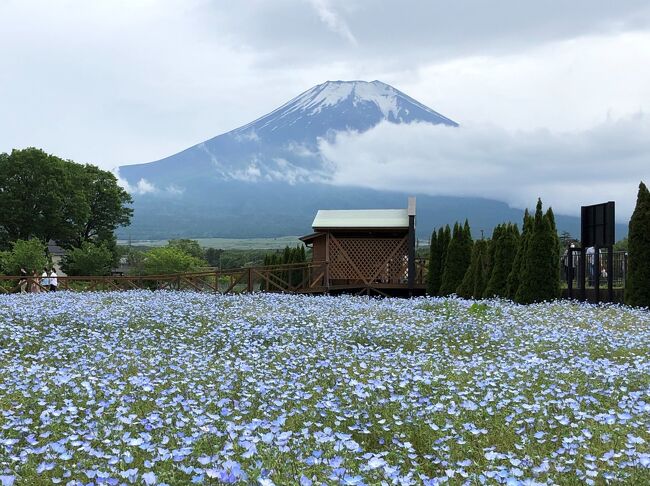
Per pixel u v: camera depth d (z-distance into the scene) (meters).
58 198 52.34
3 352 8.93
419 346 9.85
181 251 52.69
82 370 7.46
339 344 9.69
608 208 16.28
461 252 22.11
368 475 4.19
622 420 5.48
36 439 5.12
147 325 11.52
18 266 39.69
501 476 4.06
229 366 7.80
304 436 4.92
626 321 12.16
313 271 24.70
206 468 4.16
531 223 17.67
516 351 9.08
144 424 5.30
